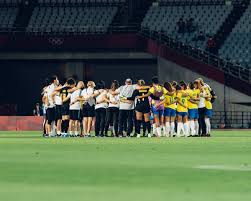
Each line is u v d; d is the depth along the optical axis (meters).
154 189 25.05
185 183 27.36
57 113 92.38
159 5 168.38
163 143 67.00
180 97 92.75
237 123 147.75
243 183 27.36
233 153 49.38
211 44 157.00
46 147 58.88
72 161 40.19
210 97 93.25
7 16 167.12
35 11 168.00
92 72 156.38
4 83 157.75
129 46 153.88
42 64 156.75
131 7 165.12
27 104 157.88
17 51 154.62
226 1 167.62
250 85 147.50
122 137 88.50
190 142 69.88
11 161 40.22
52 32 158.00
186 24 163.25
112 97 91.62
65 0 171.50
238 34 161.62
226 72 148.38
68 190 24.75
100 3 168.75
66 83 92.38
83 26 162.75
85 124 92.19
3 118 137.00
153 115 93.19
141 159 42.28
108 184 27.00
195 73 150.25
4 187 25.92
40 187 25.91
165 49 151.88
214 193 23.66
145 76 155.75
